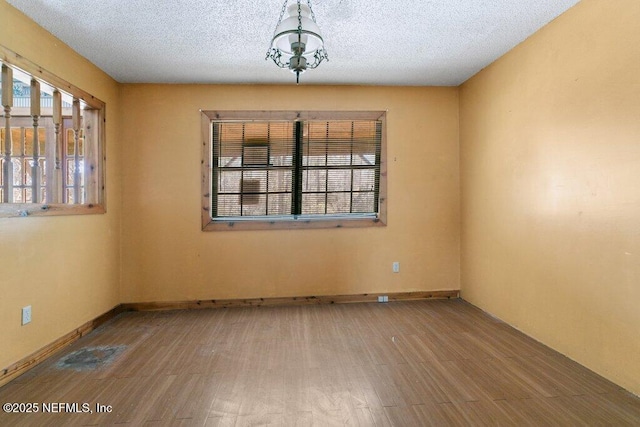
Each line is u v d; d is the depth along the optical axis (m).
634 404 1.88
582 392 2.00
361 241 3.85
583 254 2.30
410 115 3.89
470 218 3.73
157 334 2.93
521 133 2.89
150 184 3.62
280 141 3.77
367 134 3.86
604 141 2.13
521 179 2.90
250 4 2.26
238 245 3.71
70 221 2.77
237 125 3.73
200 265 3.68
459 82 3.82
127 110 3.60
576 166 2.35
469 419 1.76
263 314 3.45
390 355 2.50
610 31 2.08
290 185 3.82
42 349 2.43
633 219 1.96
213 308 3.66
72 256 2.79
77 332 2.83
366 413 1.82
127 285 3.60
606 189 2.12
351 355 2.50
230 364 2.38
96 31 2.56
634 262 1.96
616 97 2.05
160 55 2.99
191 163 3.66
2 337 2.11
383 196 3.87
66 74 2.74
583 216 2.29
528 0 2.27
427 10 2.37
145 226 3.62
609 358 2.12
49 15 2.33
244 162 3.76
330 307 3.67
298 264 3.78
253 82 3.67
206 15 2.38
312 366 2.34
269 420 1.76
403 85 3.87
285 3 2.25
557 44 2.49
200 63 3.16
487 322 3.18
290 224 3.76
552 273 2.57
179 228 3.66
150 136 3.62
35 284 2.38
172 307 3.64
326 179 3.85
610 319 2.11
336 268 3.82
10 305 2.17
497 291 3.27
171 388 2.07
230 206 3.78
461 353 2.52
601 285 2.17
